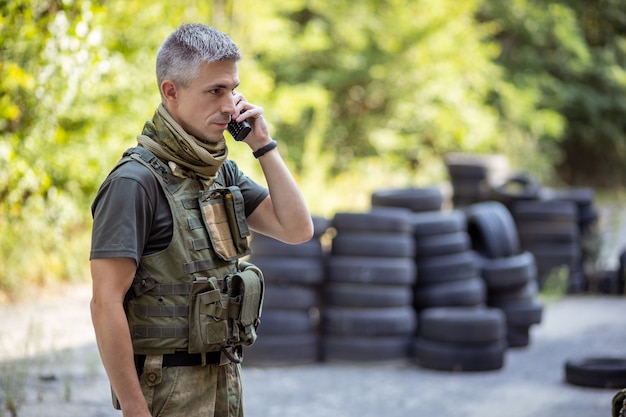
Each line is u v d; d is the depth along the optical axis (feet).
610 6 139.44
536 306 45.01
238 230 15.71
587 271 62.34
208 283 15.07
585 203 64.85
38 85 47.60
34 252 54.95
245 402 34.19
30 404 30.68
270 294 40.50
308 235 16.85
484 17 133.18
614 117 142.31
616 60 141.90
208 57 14.80
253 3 85.92
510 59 133.49
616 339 46.85
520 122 123.03
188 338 14.96
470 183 66.59
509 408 33.53
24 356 36.63
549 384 37.47
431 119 111.45
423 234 43.86
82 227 61.26
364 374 39.32
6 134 51.13
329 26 112.27
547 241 60.70
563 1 136.87
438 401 34.65
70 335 42.75
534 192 61.82
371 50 112.47
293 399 34.73
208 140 15.31
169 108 15.25
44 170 54.34
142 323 14.89
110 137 58.90
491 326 39.81
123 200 14.46
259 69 88.17
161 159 15.23
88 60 48.08
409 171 114.52
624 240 80.12
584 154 146.51
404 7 111.55
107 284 14.23
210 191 15.53
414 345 41.39
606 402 34.35
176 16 66.49
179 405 14.93
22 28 45.24
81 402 31.30
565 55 135.85
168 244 14.99
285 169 16.75
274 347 40.11
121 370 14.16
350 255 41.63
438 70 110.83
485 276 44.93
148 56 61.93
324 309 42.09
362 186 96.22
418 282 43.86
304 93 94.07
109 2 59.62
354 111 115.03
